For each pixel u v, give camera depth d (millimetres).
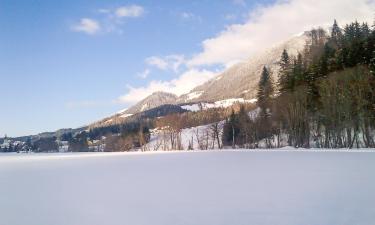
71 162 53969
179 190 20672
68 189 22828
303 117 85062
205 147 135500
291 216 14125
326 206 15414
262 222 13492
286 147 86875
